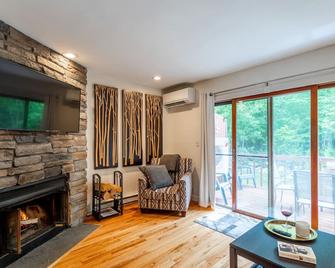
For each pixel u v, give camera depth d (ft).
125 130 12.39
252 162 10.52
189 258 6.71
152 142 13.85
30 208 7.79
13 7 5.50
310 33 6.93
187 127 13.33
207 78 12.04
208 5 5.47
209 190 11.78
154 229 8.82
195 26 6.51
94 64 9.82
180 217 10.18
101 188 10.02
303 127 8.78
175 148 14.06
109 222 9.56
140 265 6.33
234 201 11.09
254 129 10.44
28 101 6.56
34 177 7.16
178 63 9.70
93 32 6.88
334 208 8.07
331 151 8.09
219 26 6.51
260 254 4.56
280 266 4.18
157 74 11.36
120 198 10.59
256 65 9.92
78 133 9.50
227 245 7.53
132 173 12.75
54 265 6.31
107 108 11.52
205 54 8.66
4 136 6.22
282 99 9.44
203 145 12.01
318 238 5.25
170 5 5.47
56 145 8.22
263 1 5.30
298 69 8.62
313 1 5.29
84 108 10.02
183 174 12.12
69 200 8.87
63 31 6.79
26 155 6.92
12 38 6.49
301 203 8.84
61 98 7.98
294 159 9.07
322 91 8.26
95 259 6.63
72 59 9.20
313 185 8.39
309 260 4.25
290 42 7.59
